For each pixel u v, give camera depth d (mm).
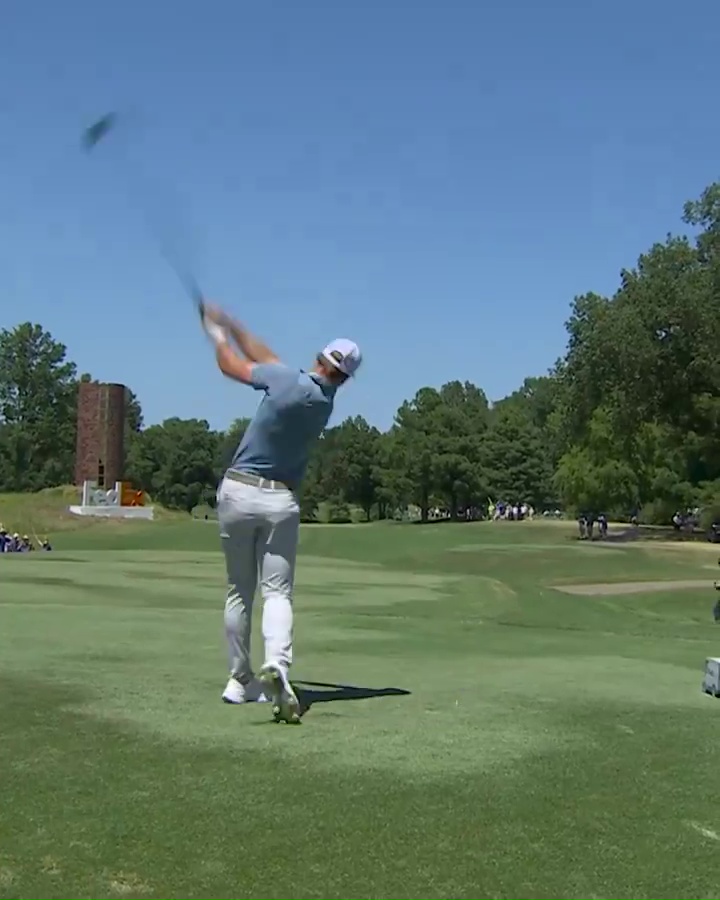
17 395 114438
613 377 58594
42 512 64000
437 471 99188
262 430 6293
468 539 53562
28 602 14391
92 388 72562
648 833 4164
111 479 72500
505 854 3910
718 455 60406
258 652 8859
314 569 32531
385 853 3879
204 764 4922
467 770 4938
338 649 9648
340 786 4629
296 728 5727
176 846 3879
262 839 3969
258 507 6234
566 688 7195
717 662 6996
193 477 116500
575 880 3697
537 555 43500
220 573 23906
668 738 5641
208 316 6484
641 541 57031
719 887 3674
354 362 6383
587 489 72000
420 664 8484
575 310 62688
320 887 3572
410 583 25406
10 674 7281
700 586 32656
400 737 5559
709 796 4633
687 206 57719
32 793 4430
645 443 71688
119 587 18453
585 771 4969
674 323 55688
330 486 101938
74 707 6133
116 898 3439
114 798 4391
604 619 18734
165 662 8055
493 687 7199
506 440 102188
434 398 106312
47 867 3664
